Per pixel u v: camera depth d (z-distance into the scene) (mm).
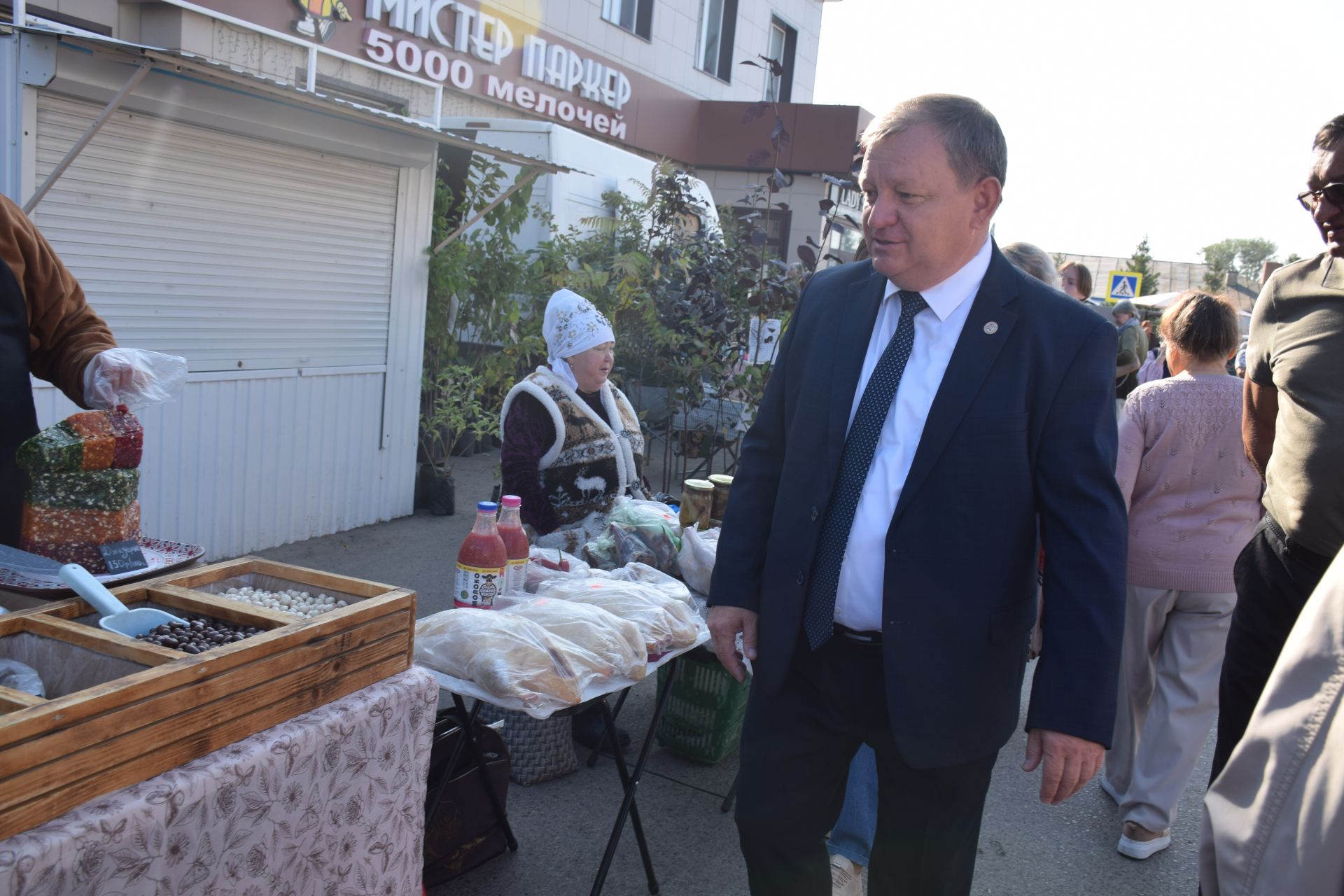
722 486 3420
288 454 5082
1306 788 1089
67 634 1358
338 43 7688
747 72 14117
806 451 1862
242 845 1302
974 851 1873
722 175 13062
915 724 1723
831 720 1877
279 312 4867
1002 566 1710
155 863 1171
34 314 2100
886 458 1767
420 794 1690
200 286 4449
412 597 1649
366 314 5398
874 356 1846
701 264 6777
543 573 2729
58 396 3939
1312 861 1066
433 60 8680
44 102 3686
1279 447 2312
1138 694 3305
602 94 11055
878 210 1661
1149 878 3021
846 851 2562
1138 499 3096
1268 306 2459
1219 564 2988
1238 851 1156
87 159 3875
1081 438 1671
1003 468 1682
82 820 1090
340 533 5508
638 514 3074
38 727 1051
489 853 2705
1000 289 1735
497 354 6641
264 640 1343
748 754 1972
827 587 1817
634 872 2746
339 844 1494
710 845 2926
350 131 4852
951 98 1647
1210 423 2936
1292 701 1139
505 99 9664
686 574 2904
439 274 5812
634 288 7293
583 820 2986
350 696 1521
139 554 1806
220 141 4383
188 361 4473
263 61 7035
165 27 6344
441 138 4715
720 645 2018
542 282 6918
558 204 7871
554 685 2047
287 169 4738
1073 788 1632
